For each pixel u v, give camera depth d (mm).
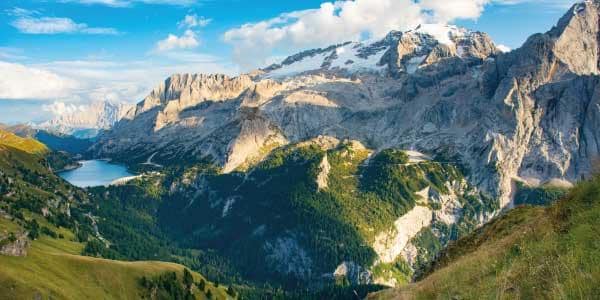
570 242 25281
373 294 64812
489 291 26734
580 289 20078
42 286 150125
